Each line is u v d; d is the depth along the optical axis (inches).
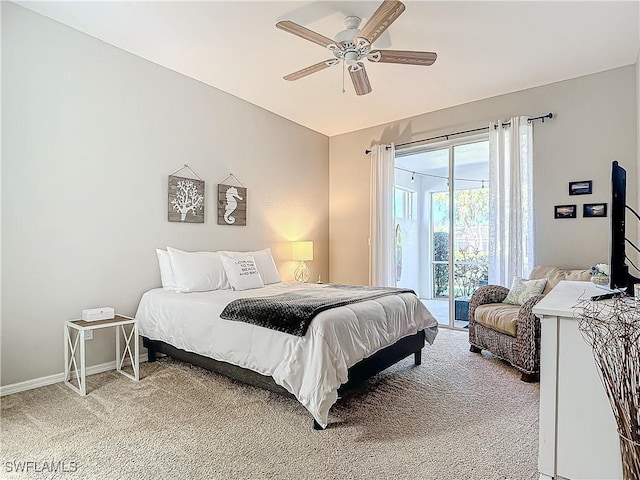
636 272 131.7
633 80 136.2
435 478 66.5
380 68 140.3
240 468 69.5
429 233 195.8
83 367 103.6
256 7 104.7
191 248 153.5
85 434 81.8
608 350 47.9
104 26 115.7
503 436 81.0
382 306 111.2
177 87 147.9
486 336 134.3
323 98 172.6
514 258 155.6
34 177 109.5
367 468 69.6
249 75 149.4
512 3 100.9
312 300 106.0
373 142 210.8
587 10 103.8
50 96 112.9
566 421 60.6
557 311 60.0
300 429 84.2
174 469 69.2
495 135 164.1
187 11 107.1
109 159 127.1
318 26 113.7
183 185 149.6
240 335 100.3
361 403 98.0
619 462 56.3
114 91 128.3
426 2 100.3
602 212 141.5
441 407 95.5
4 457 73.1
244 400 100.0
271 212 190.9
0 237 103.1
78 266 119.2
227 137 167.9
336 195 225.3
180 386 110.0
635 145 135.3
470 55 130.0
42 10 108.0
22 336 107.0
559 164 150.9
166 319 121.6
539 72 143.6
